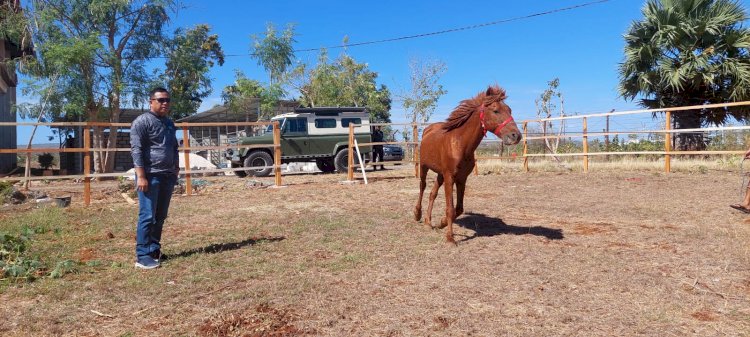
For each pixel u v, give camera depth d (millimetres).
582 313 3744
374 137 19719
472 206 9047
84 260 5430
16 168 22391
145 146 5094
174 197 10938
